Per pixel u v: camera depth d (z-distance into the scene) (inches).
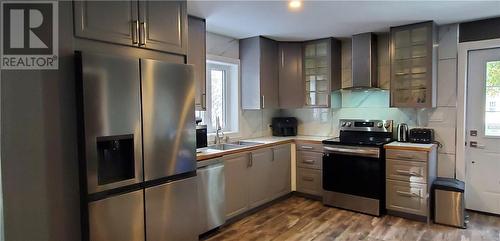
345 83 172.2
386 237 115.6
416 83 140.3
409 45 139.9
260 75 161.3
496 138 133.3
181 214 90.9
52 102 67.0
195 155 94.9
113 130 73.1
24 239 64.0
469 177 140.3
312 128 184.9
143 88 79.7
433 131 144.0
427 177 127.4
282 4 110.7
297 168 168.1
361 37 154.9
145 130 80.4
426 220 129.0
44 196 66.2
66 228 69.7
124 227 76.4
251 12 119.6
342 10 117.7
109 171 77.8
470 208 140.8
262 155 147.5
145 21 83.4
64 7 68.1
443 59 141.6
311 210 147.1
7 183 61.7
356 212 143.3
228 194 128.1
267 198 151.3
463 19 131.3
